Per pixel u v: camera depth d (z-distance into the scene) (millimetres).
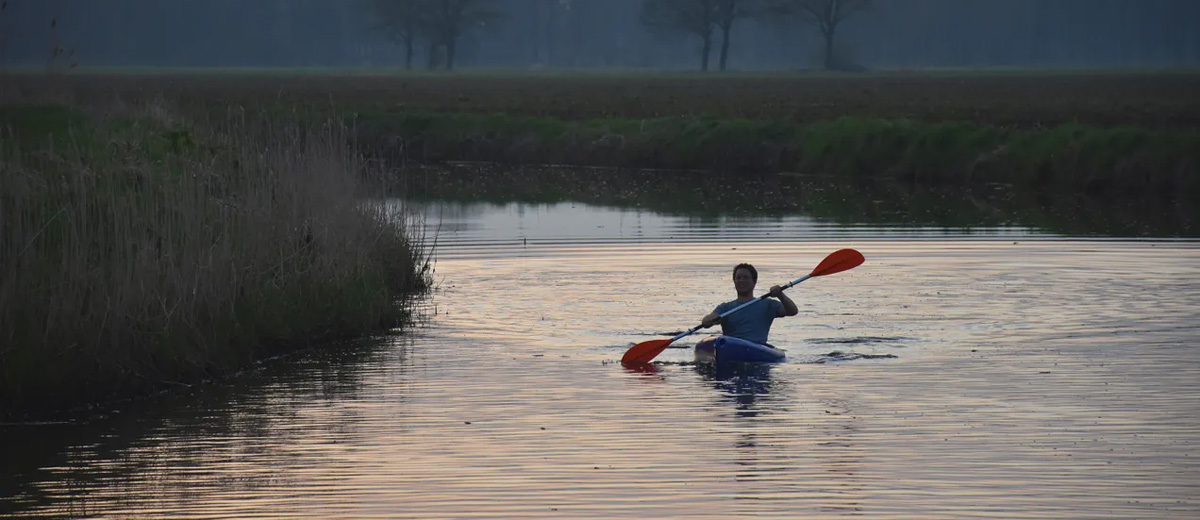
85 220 17516
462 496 12227
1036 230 33719
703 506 11844
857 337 19797
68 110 32719
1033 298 23109
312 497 12281
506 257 28953
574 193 46531
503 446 13898
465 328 20891
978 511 11641
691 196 45031
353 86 115062
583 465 13156
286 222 21094
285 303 19703
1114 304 22438
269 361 18609
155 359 17016
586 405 15734
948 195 44438
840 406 15539
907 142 52812
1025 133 51125
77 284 16438
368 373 17750
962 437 14070
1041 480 12516
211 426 14984
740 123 59438
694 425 14688
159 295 17469
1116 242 31000
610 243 31438
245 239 19953
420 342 19875
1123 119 61844
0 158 19656
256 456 13688
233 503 12141
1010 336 19781
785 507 11789
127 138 25438
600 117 71750
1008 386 16500
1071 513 11562
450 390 16625
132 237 18766
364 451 13797
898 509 11695
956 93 96562
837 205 41312
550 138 63250
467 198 44500
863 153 53188
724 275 26188
